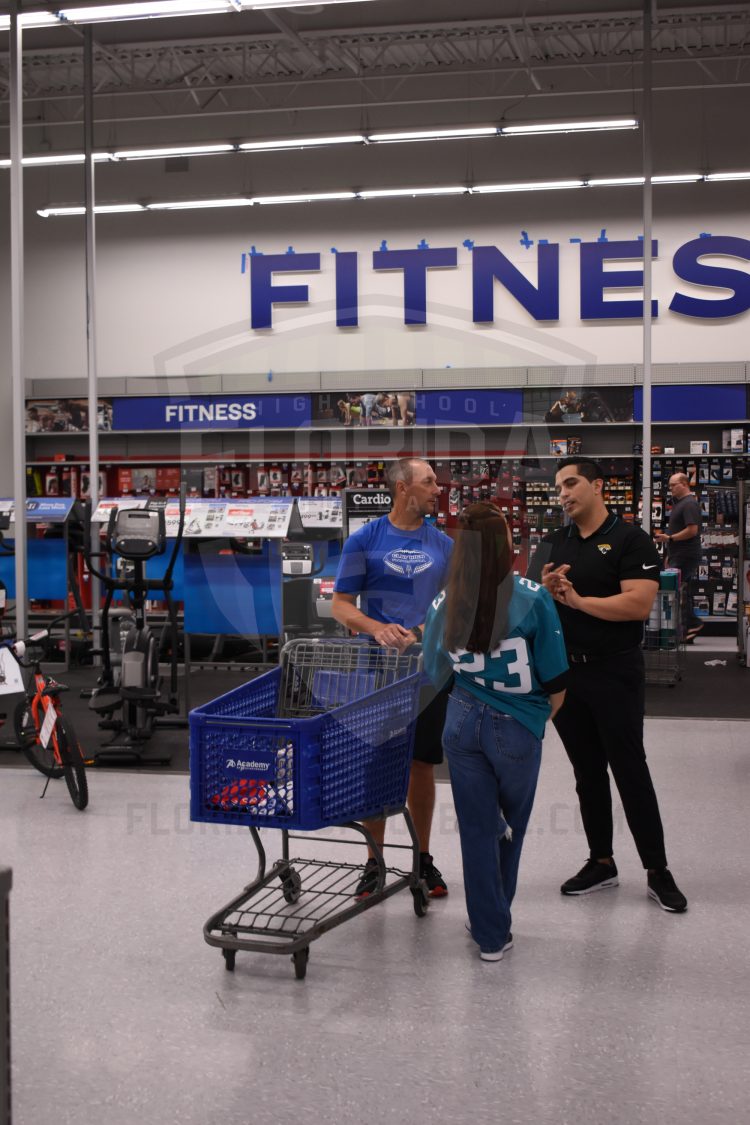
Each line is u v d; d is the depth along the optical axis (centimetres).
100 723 613
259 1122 226
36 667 536
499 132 1023
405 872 370
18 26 654
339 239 1359
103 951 320
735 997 287
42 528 1027
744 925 338
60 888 375
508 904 322
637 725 354
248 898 326
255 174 1378
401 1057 254
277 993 291
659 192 1291
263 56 1257
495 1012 278
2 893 127
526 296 1317
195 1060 254
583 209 1312
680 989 292
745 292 1270
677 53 1269
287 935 303
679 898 352
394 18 1160
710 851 412
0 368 1416
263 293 1364
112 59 1223
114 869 396
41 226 1407
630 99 1298
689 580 1070
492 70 1201
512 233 1326
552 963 310
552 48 1237
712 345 1282
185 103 1389
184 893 369
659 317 1291
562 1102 234
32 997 289
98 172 1400
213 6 673
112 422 1339
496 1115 228
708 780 523
